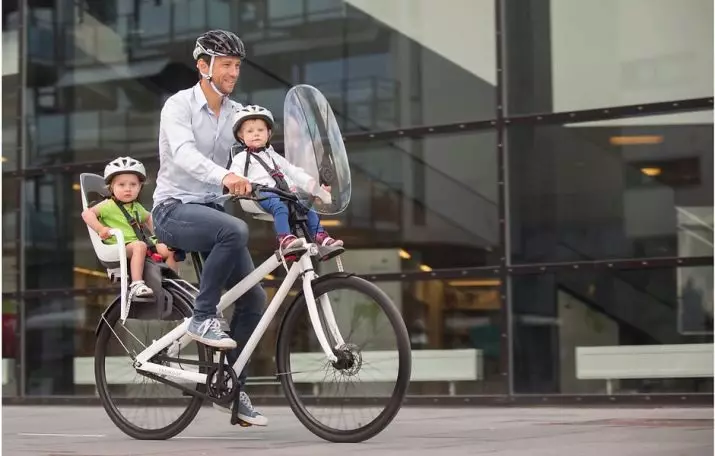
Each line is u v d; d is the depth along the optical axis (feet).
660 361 29.22
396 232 32.45
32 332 37.68
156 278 19.33
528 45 31.22
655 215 29.53
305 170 18.11
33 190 37.88
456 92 31.99
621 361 29.63
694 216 29.07
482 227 31.40
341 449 16.56
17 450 17.71
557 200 30.63
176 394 19.43
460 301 31.55
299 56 34.04
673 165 29.40
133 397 19.94
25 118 38.09
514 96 31.32
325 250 17.79
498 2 31.53
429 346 31.81
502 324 30.91
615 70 30.22
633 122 29.94
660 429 20.54
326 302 17.93
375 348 17.65
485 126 31.50
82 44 37.37
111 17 36.88
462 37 31.99
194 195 18.65
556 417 24.99
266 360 33.04
